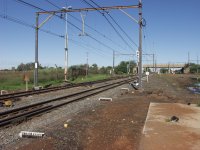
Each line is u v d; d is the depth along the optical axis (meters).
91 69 109.38
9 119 14.02
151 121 13.75
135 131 11.95
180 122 13.48
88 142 10.64
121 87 40.72
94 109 18.62
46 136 11.32
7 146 10.17
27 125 13.41
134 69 147.00
